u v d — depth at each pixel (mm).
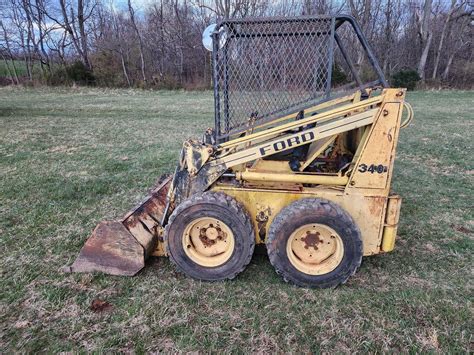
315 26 3023
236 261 3346
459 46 28453
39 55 29297
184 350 2668
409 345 2707
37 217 4848
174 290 3307
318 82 3121
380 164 3197
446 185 6168
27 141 9312
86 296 3254
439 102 17656
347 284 3432
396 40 29703
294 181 3381
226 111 3328
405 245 4176
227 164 3377
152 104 17422
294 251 3352
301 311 3047
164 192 4113
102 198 5531
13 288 3365
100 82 26562
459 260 3865
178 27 29516
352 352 2652
